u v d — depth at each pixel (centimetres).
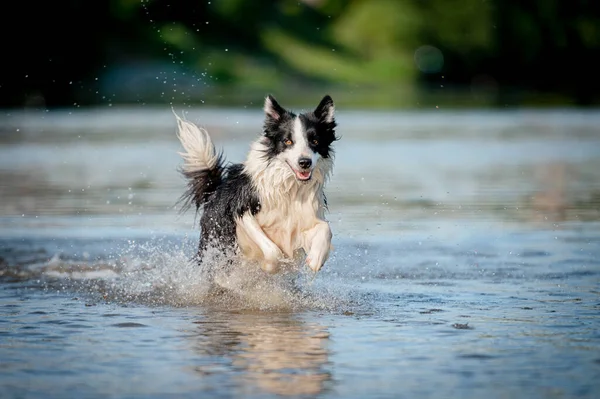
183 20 6106
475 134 3238
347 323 877
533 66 8081
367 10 7869
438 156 2559
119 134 3056
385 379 683
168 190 1891
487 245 1331
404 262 1213
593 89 6881
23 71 4928
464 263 1205
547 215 1597
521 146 2838
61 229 1448
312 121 1040
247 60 6450
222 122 3453
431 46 7900
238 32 6706
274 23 7281
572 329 844
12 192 1842
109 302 985
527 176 2131
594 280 1092
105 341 803
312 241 1012
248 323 880
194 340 809
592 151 2689
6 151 2584
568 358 739
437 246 1325
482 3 7906
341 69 7150
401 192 1864
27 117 3784
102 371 707
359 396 643
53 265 1191
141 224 1495
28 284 1082
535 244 1335
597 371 702
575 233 1422
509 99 5575
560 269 1159
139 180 2039
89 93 5056
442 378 684
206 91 5612
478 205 1705
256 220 1046
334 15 8106
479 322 876
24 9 4944
